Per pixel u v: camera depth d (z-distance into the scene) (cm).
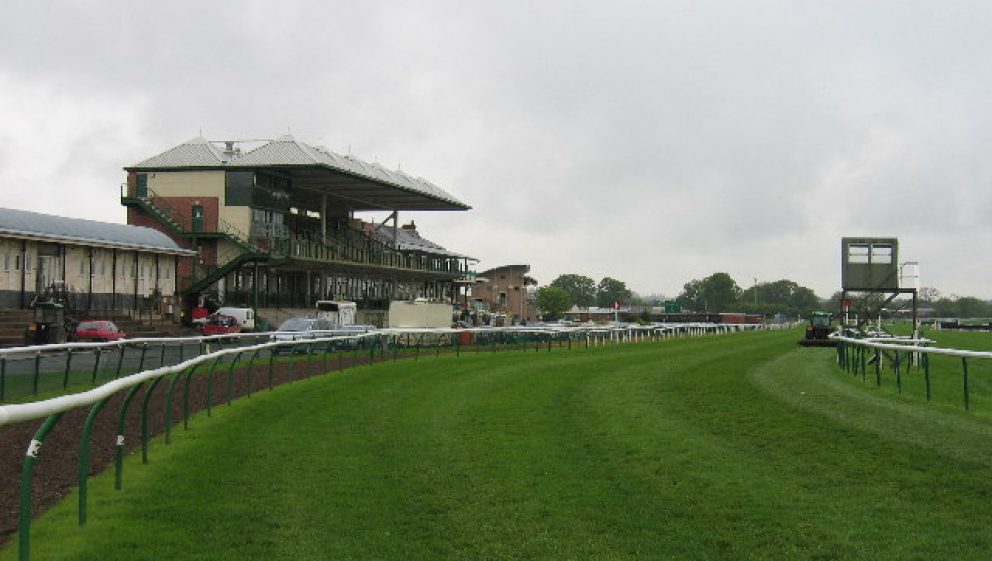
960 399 1855
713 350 3719
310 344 2338
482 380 2130
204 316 5275
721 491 940
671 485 970
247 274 6103
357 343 3444
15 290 4194
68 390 1667
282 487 945
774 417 1433
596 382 2070
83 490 774
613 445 1209
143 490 898
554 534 787
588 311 11006
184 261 5831
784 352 3606
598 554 732
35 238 4247
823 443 1192
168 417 1161
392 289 8025
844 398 1702
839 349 2722
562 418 1468
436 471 1039
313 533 779
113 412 1440
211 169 6003
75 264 4588
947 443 1178
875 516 838
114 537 741
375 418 1461
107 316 4512
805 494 923
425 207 8169
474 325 6719
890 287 3084
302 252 6197
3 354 1489
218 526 793
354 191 7150
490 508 873
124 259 4972
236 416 1430
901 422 1363
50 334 3647
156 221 5984
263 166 5988
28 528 611
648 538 775
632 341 4706
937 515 838
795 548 743
